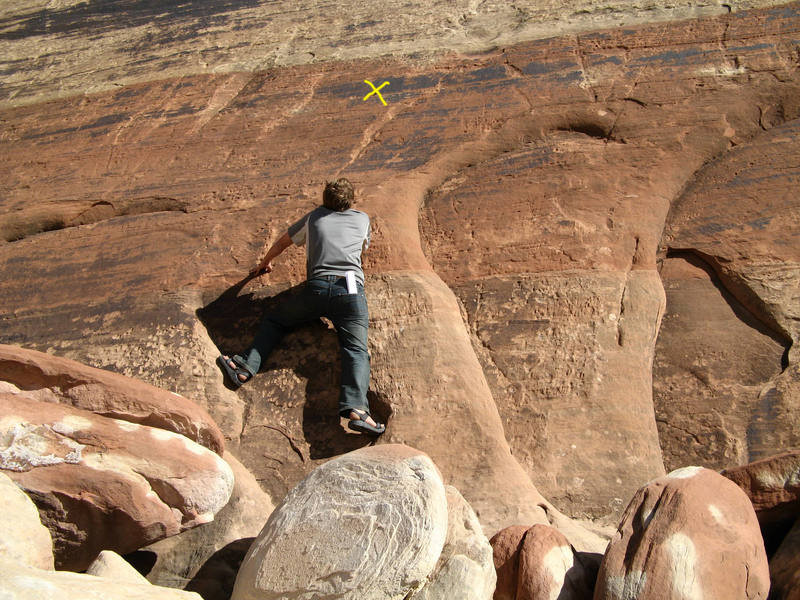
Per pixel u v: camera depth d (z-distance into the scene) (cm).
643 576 256
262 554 282
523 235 412
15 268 454
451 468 351
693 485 277
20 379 322
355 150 454
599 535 332
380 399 373
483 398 367
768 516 298
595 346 377
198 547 335
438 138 446
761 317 383
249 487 355
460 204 429
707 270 399
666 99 432
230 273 424
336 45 518
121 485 298
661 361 381
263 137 474
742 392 366
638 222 404
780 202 401
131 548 309
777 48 433
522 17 497
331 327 400
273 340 393
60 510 297
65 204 471
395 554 262
